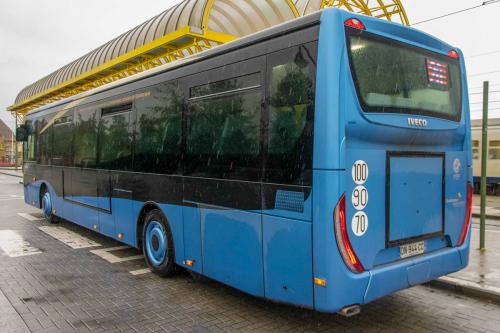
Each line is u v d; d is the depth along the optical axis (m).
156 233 6.01
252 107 4.26
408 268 3.92
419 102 4.18
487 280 5.48
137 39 14.78
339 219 3.44
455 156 4.59
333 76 3.49
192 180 5.10
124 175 6.71
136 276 6.05
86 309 4.76
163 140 5.72
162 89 5.79
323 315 4.62
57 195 9.70
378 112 3.74
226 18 12.91
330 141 3.44
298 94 3.74
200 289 5.48
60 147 9.48
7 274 6.12
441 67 4.51
